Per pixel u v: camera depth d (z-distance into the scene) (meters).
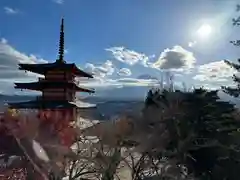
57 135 13.40
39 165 11.62
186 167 13.89
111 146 12.31
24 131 12.82
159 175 12.31
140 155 12.53
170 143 13.40
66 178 12.29
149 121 13.43
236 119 17.02
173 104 14.95
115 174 12.31
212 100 16.97
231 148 15.12
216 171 14.39
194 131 14.36
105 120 13.66
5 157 12.23
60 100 29.98
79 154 12.36
